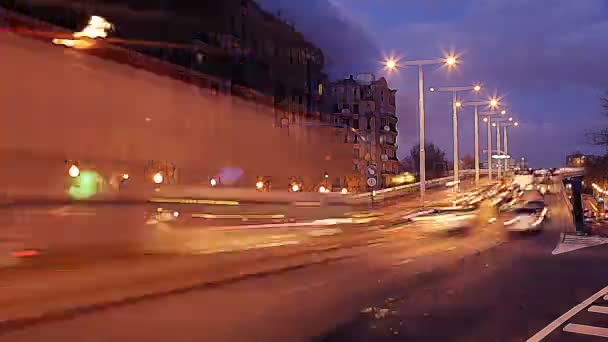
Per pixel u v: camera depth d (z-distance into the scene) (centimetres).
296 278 1242
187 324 809
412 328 804
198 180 3050
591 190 7219
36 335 734
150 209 2155
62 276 1143
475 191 7012
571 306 960
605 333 782
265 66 5578
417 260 1589
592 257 1678
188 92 3319
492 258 1652
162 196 2328
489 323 836
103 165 2175
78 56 2123
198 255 1561
